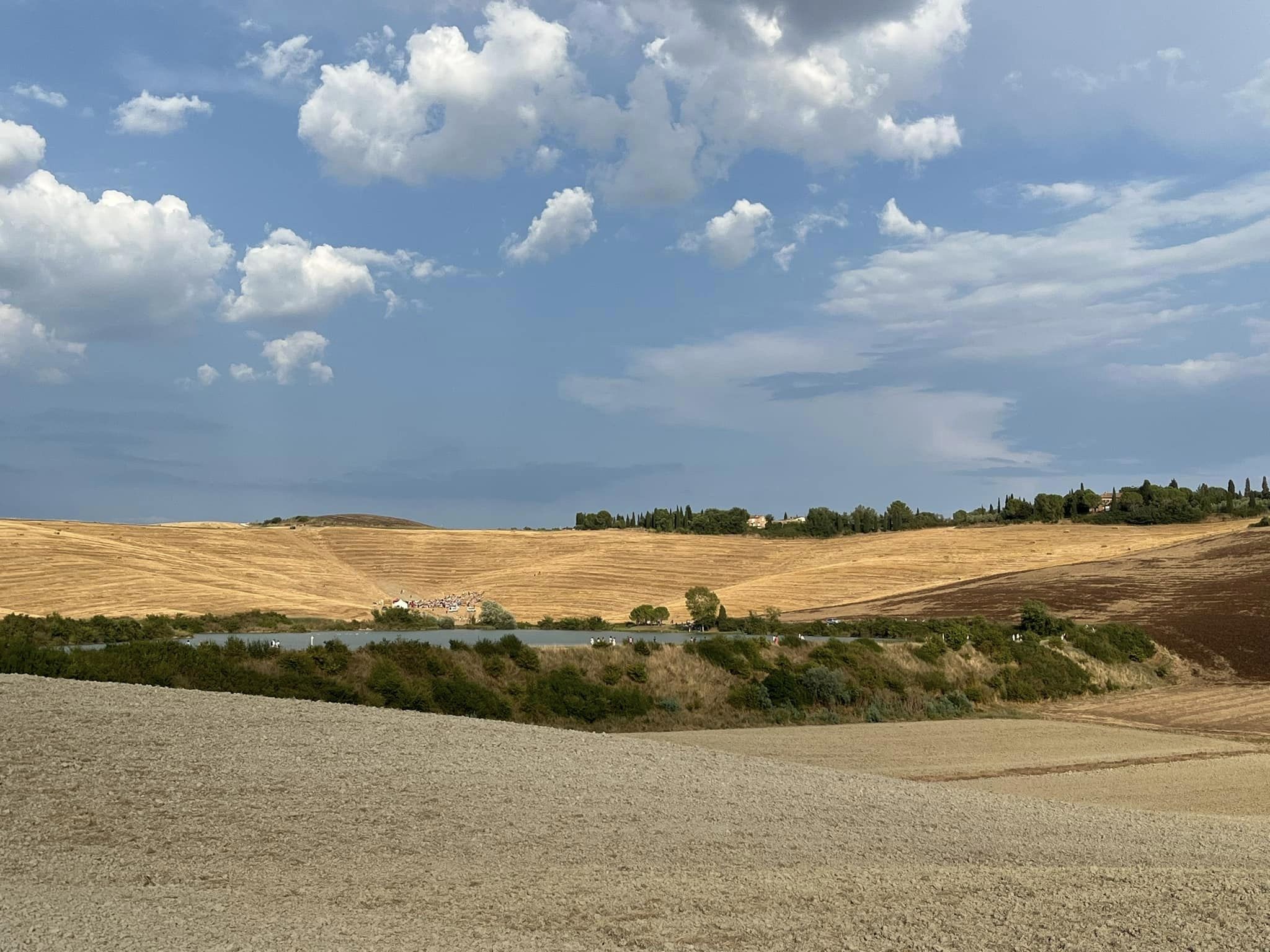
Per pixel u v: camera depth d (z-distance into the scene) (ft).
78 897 36.22
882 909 37.73
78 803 47.34
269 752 59.67
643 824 53.11
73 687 71.00
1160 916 36.70
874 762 99.50
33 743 55.01
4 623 191.62
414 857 44.65
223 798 50.60
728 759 76.74
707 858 47.03
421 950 32.30
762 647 162.30
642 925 35.70
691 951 32.91
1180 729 137.49
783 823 55.83
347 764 59.26
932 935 34.58
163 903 36.24
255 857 42.93
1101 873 44.21
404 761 61.46
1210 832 62.44
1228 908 37.83
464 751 66.54
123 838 43.80
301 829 47.21
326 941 32.78
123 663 105.60
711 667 149.89
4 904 34.60
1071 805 70.54
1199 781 91.56
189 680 107.55
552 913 37.06
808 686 148.15
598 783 61.67
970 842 54.08
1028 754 108.78
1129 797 83.05
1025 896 39.78
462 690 121.90
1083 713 156.97
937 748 110.63
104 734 58.39
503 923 35.76
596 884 41.32
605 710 130.00
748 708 140.36
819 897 39.58
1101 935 34.50
